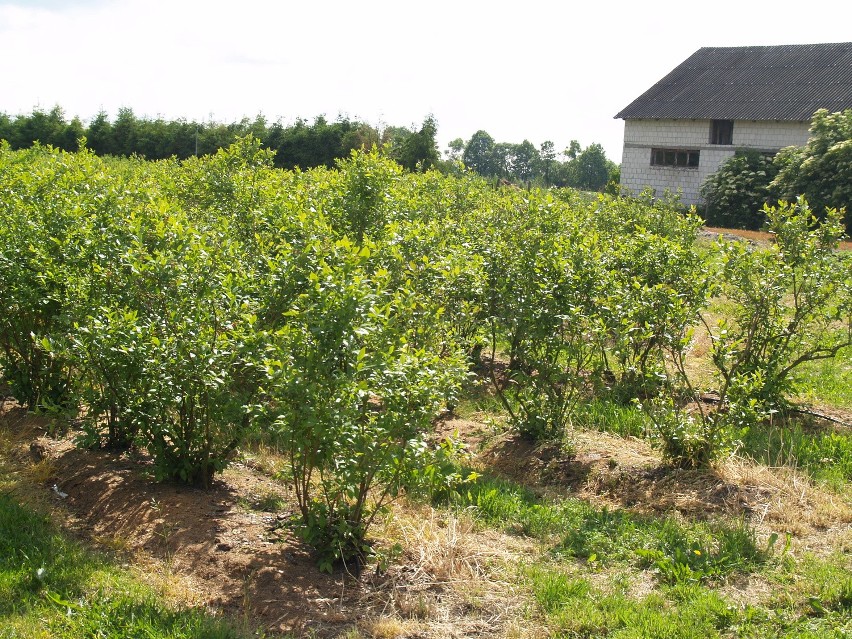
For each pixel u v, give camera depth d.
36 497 5.82
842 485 6.83
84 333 5.84
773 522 6.08
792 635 4.58
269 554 5.17
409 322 6.53
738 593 5.10
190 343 5.50
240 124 39.19
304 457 5.11
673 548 5.69
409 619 4.67
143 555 5.11
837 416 9.00
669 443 6.96
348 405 4.77
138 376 5.83
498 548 5.67
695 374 10.26
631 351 8.38
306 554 5.24
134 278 6.01
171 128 40.25
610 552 5.69
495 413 8.85
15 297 6.98
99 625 4.25
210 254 6.42
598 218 13.03
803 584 5.14
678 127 41.44
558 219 8.96
